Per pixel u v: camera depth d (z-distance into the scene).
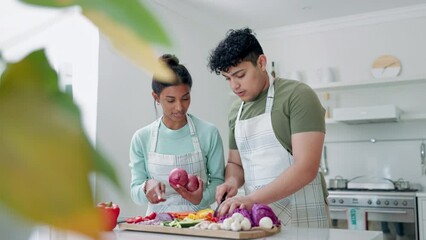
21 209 0.12
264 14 3.87
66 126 0.13
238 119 1.75
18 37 0.15
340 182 3.88
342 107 4.01
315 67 4.15
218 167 1.83
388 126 3.85
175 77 0.17
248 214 1.26
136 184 1.77
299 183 1.43
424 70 3.74
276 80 1.69
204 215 1.37
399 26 3.84
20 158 0.12
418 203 3.27
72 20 0.15
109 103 2.82
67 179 0.12
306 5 3.68
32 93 0.13
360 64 3.97
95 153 0.13
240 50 1.59
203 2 3.52
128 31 0.14
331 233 1.22
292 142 1.54
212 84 3.99
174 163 1.78
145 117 3.15
